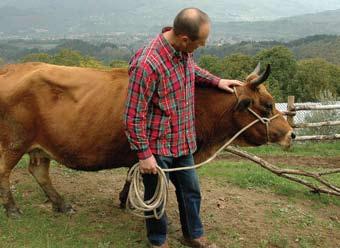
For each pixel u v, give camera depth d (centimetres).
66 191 724
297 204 765
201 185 809
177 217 644
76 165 582
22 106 571
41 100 568
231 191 787
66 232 573
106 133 552
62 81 566
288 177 822
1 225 582
